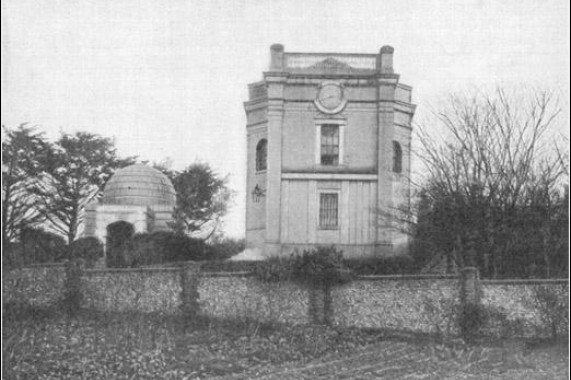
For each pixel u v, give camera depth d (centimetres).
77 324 2009
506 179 2609
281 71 3244
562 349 1881
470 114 2806
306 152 3300
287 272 2241
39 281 2222
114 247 3147
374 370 1599
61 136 3394
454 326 2127
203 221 3572
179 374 1516
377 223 3228
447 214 2625
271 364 1662
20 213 3381
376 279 2222
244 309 2233
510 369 1620
